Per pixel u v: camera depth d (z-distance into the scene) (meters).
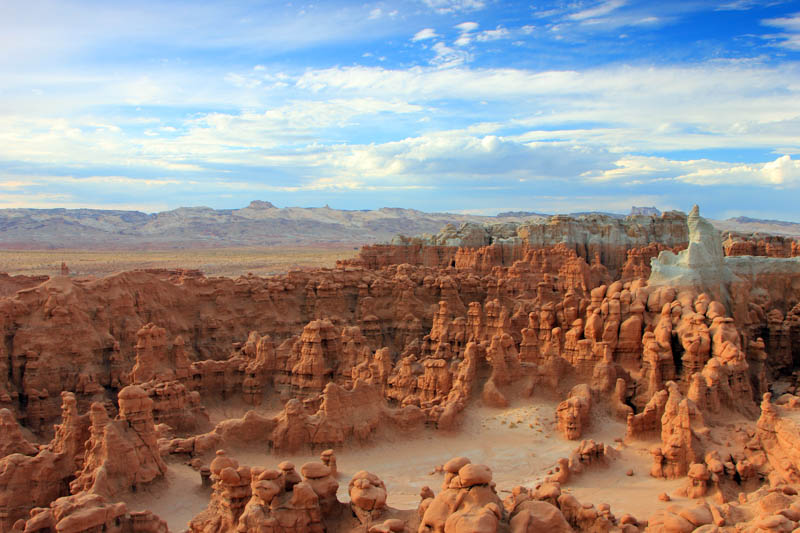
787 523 31.38
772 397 79.50
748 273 95.62
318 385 80.69
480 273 132.88
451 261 146.25
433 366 78.06
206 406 80.31
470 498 34.16
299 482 38.59
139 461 50.34
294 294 104.94
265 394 82.88
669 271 81.38
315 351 81.69
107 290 86.12
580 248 146.50
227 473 38.72
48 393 73.81
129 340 84.25
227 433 61.09
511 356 78.69
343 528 37.91
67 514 38.12
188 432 67.38
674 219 157.62
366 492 37.81
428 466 60.62
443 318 94.38
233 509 38.72
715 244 85.44
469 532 31.66
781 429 50.31
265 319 99.75
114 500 47.56
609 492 51.25
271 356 84.25
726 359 65.94
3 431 55.69
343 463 60.69
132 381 75.56
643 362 75.00
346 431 63.81
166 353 79.31
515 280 116.44
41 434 72.12
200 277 106.06
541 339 82.56
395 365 94.19
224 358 93.56
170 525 46.34
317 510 37.66
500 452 64.31
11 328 76.38
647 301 78.38
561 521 34.03
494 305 90.56
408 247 148.50
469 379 76.19
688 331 71.44
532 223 154.00
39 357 75.00
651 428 63.69
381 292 108.69
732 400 62.84
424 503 36.19
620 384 73.00
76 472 51.16
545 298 105.62
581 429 67.44
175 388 68.06
